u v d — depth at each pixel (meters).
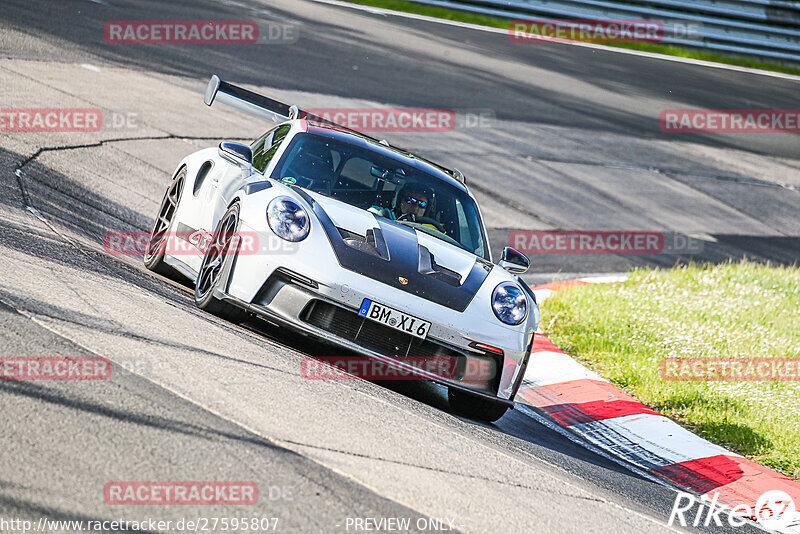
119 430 12.37
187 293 23.09
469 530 12.52
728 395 27.38
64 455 11.34
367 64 71.25
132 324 17.02
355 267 19.31
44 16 56.56
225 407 14.24
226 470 12.05
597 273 43.72
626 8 111.50
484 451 16.98
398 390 20.70
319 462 13.24
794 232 63.09
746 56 116.56
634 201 59.56
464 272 20.95
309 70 64.12
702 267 47.19
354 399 17.08
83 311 16.86
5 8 55.38
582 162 64.31
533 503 14.71
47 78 43.81
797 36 118.50
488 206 49.47
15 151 31.36
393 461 14.32
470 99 70.56
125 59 52.62
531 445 19.92
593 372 28.47
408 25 92.50
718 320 36.34
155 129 41.88
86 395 13.16
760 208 66.44
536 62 91.19
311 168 22.88
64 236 23.47
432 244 21.48
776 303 41.03
